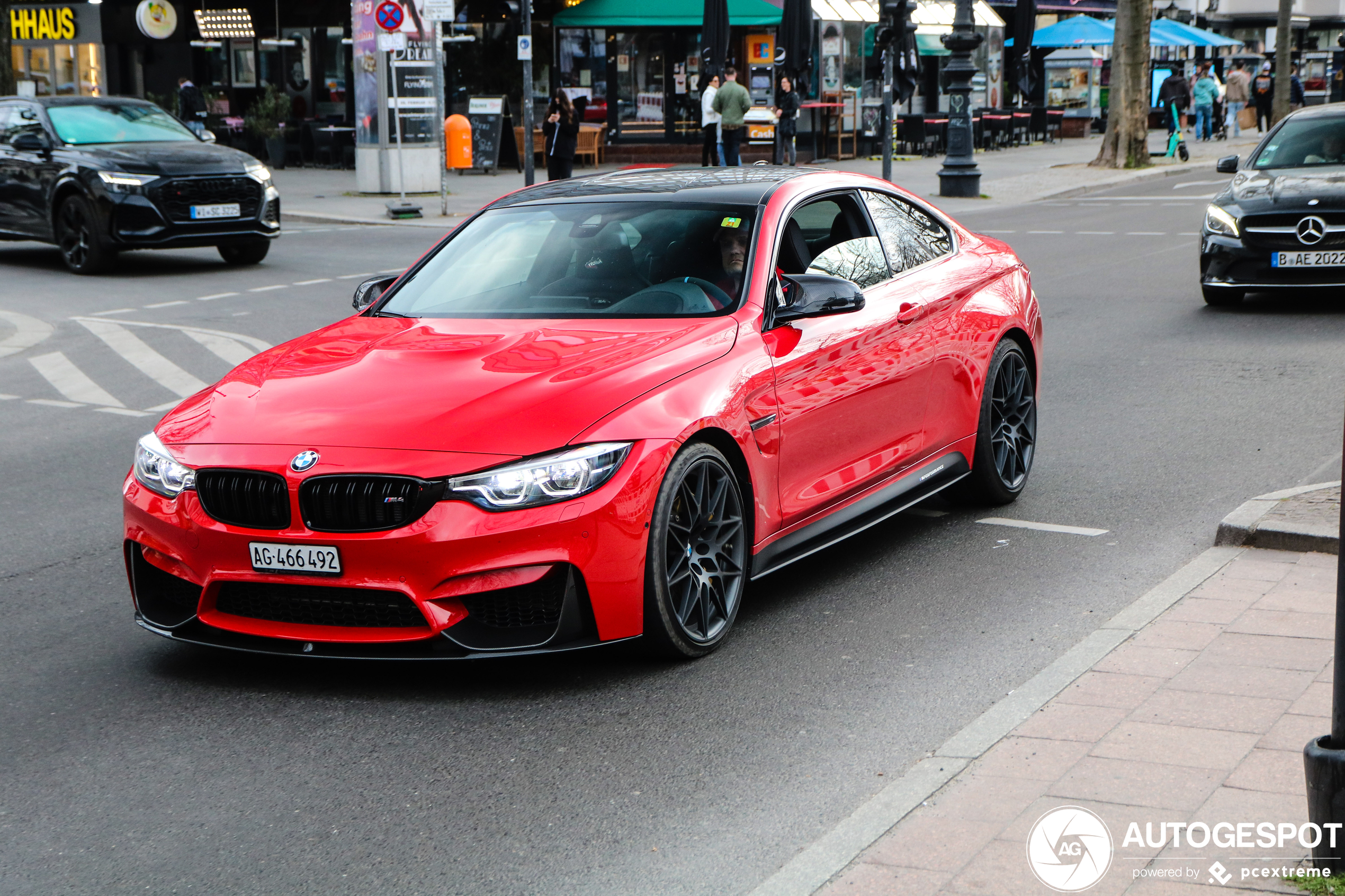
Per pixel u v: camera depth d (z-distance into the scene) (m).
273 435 4.58
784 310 5.26
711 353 4.97
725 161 26.12
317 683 4.71
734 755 4.05
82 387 10.33
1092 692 4.20
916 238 6.41
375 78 24.30
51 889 3.40
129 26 35.97
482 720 4.36
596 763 4.02
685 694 4.53
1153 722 3.96
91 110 17.11
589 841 3.56
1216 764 3.66
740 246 5.46
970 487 6.62
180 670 4.88
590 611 4.46
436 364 4.90
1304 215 11.71
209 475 4.56
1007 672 4.63
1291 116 13.27
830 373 5.41
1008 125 37.09
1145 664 4.41
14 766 4.11
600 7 31.75
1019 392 6.79
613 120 32.56
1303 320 11.75
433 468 4.35
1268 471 7.13
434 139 24.45
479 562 4.33
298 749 4.18
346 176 29.47
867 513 5.68
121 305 14.02
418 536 4.32
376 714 4.43
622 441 4.50
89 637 5.25
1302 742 3.77
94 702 4.59
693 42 31.98
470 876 3.41
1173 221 20.02
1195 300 13.09
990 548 6.06
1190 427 8.18
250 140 33.00
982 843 3.32
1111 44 41.59
